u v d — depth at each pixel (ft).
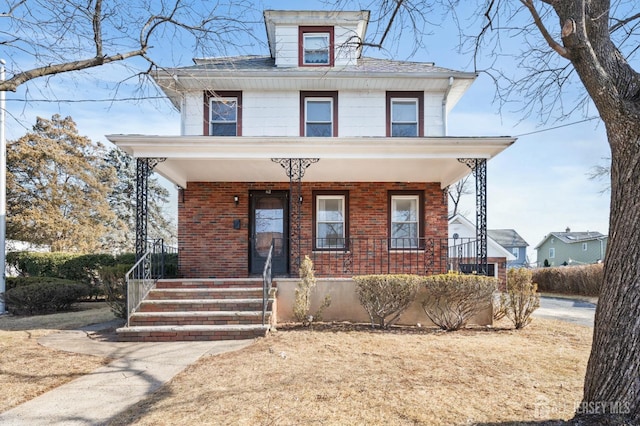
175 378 16.16
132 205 94.94
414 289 25.71
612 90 11.02
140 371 17.21
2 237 38.01
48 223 56.70
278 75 35.27
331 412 12.41
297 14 38.63
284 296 27.99
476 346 20.83
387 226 37.17
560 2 12.08
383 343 21.43
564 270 71.20
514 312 26.13
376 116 37.37
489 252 68.08
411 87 37.40
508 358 18.51
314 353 19.36
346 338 22.61
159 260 32.42
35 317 32.96
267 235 37.24
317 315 26.66
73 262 47.93
